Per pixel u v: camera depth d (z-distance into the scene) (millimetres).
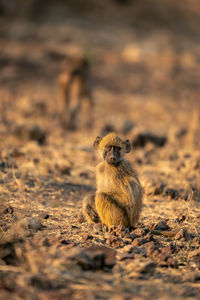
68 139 17484
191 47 43438
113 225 7492
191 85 32344
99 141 8453
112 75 32719
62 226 7469
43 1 48312
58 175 11234
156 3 55281
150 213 8953
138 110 25109
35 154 13375
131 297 4742
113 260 5691
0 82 28406
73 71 20281
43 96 26109
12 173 10352
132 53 37938
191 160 13047
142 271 5508
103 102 26109
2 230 6508
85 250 5957
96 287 4945
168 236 7367
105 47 40219
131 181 7719
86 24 45781
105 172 7852
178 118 23656
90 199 8086
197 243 6980
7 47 35406
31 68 31984
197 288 5129
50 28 42719
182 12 55281
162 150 15914
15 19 43719
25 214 7773
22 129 15680
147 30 47500
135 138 16750
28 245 5812
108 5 51969
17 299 4445
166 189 10367
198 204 9750
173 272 5652
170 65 36281
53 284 4883
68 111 20156
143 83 31812
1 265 5379
